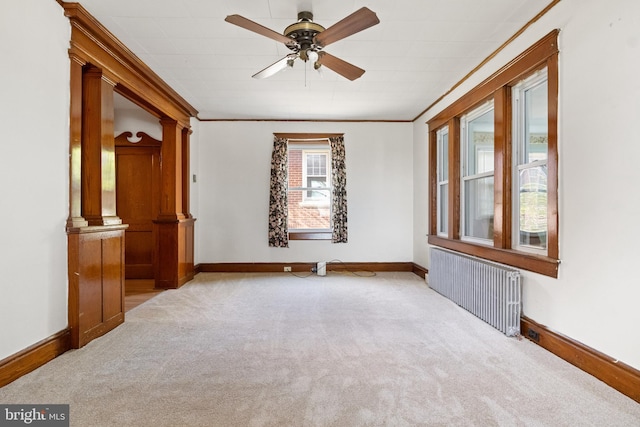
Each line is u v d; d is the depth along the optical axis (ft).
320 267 18.40
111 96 10.24
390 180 19.72
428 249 17.40
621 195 6.65
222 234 19.31
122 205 17.93
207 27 9.48
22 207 7.29
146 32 9.74
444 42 10.43
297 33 8.23
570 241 7.97
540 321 9.00
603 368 6.95
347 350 8.65
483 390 6.69
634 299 6.40
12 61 7.03
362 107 17.25
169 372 7.47
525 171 10.44
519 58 9.76
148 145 17.69
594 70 7.27
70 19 8.55
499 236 11.03
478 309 11.24
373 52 11.11
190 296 14.16
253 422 5.71
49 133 8.02
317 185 20.08
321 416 5.87
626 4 6.53
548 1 8.34
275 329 10.22
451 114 14.73
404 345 8.96
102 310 9.73
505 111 10.81
